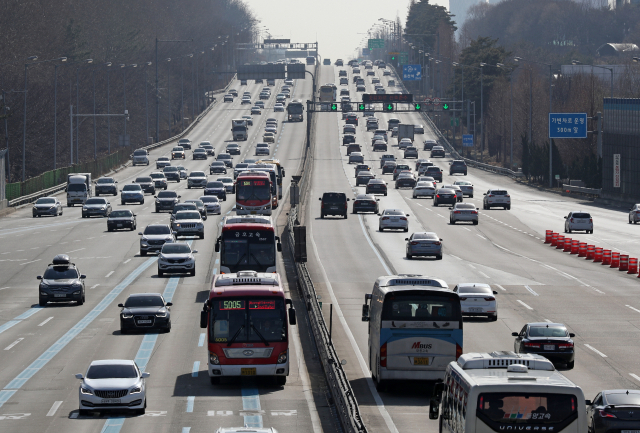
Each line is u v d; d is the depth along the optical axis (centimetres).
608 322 12631
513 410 4938
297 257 17925
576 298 14600
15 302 14625
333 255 19338
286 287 15525
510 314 13238
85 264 18400
